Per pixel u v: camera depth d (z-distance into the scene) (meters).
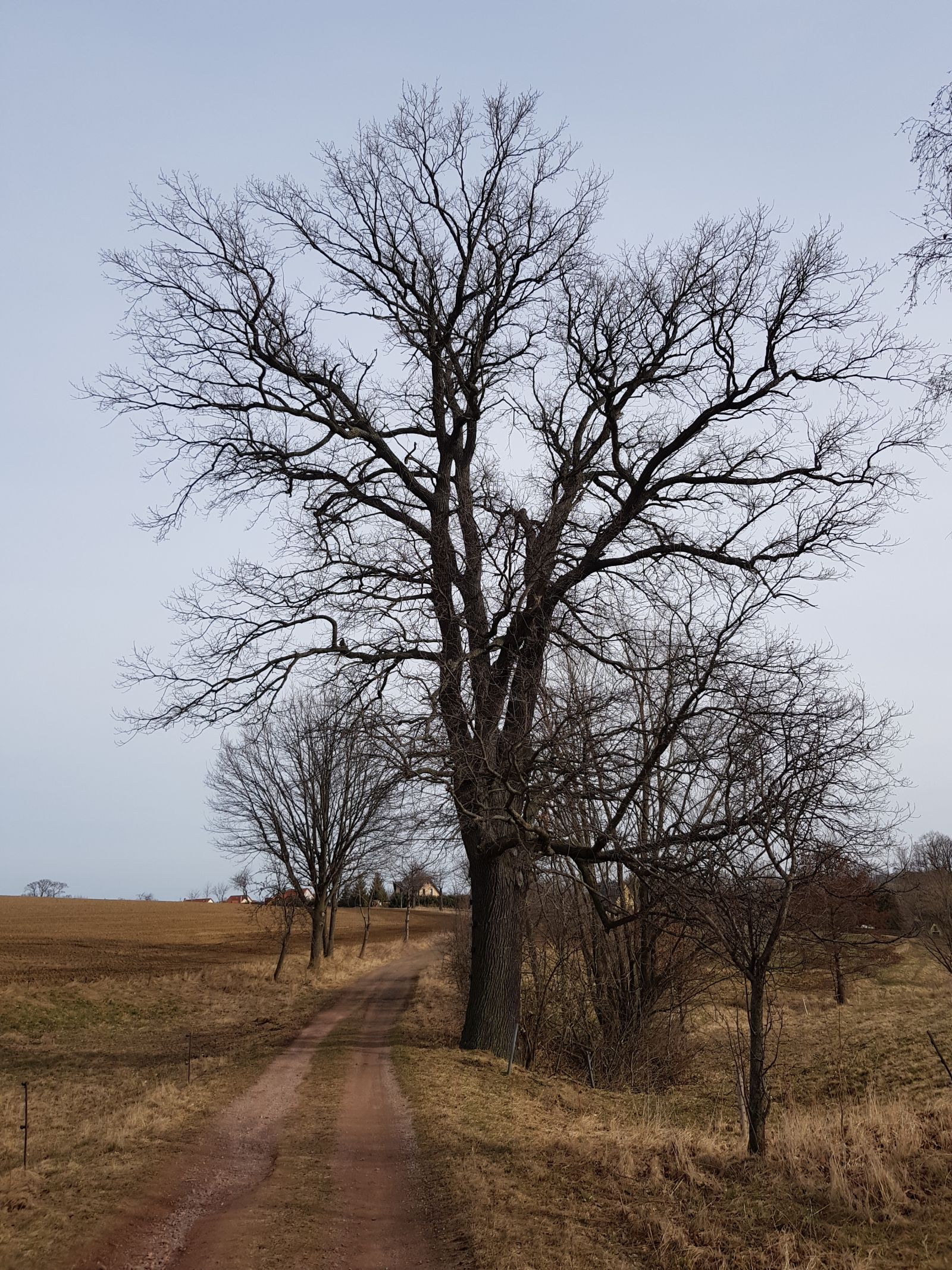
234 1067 18.17
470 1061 17.45
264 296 17.92
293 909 40.44
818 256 16.58
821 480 17.11
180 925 66.75
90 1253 7.75
